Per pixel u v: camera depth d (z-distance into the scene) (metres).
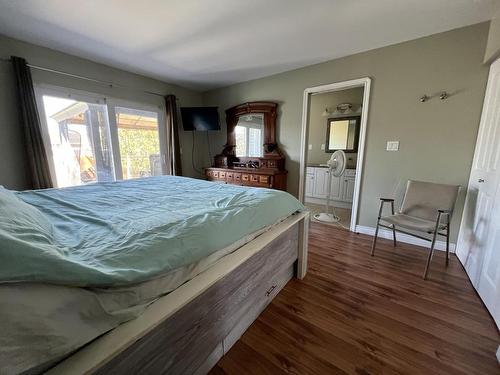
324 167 4.40
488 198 1.70
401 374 1.08
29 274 0.54
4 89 2.28
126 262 0.74
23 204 0.98
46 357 0.53
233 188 1.96
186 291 0.86
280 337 1.29
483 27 1.97
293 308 1.52
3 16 1.90
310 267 2.06
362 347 1.23
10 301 0.50
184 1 1.73
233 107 3.92
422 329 1.35
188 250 0.90
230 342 1.22
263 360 1.16
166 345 0.82
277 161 3.43
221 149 4.32
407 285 1.79
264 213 1.44
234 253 1.16
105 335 0.65
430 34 2.20
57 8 1.80
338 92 4.31
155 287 0.79
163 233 0.92
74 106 2.80
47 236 0.80
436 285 1.79
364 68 2.62
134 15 1.90
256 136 3.75
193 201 1.51
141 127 3.55
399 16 1.92
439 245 2.39
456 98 2.15
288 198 1.77
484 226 1.70
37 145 2.43
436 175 2.33
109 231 0.96
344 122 4.30
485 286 1.56
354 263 2.13
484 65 2.00
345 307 1.54
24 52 2.36
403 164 2.51
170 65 3.05
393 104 2.49
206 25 2.06
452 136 2.21
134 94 3.38
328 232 2.94
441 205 2.12
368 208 2.82
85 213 1.22
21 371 0.49
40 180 2.48
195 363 0.98
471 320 1.42
